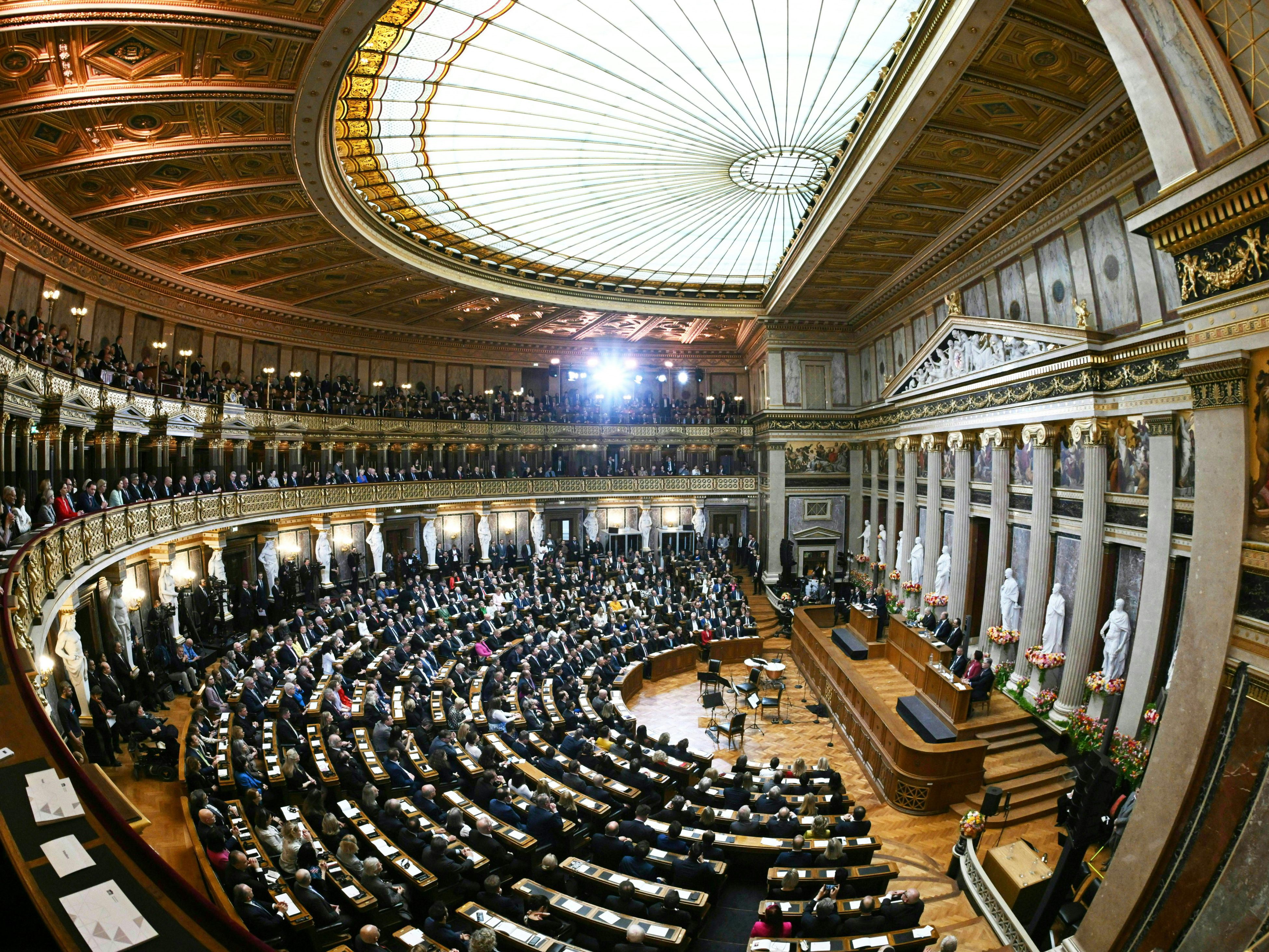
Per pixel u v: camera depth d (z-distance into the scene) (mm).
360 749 14703
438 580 35562
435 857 10750
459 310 36156
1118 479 17766
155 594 22188
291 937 8914
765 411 37094
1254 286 7238
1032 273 21266
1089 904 11875
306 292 31469
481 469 41531
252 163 19344
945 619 23922
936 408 26734
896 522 31609
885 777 17094
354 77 17891
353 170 22859
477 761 14719
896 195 21656
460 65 18609
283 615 26156
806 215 25422
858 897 11055
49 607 12016
